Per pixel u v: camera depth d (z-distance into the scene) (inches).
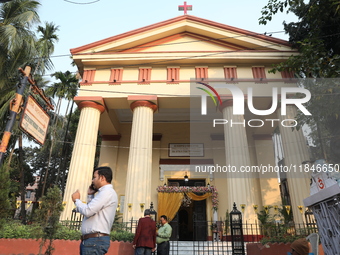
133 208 439.2
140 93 536.1
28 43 507.2
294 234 339.6
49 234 275.0
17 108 213.9
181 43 567.5
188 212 761.0
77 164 475.8
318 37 405.4
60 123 863.7
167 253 291.0
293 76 533.6
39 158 1136.2
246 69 550.6
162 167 660.1
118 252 314.8
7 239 312.2
